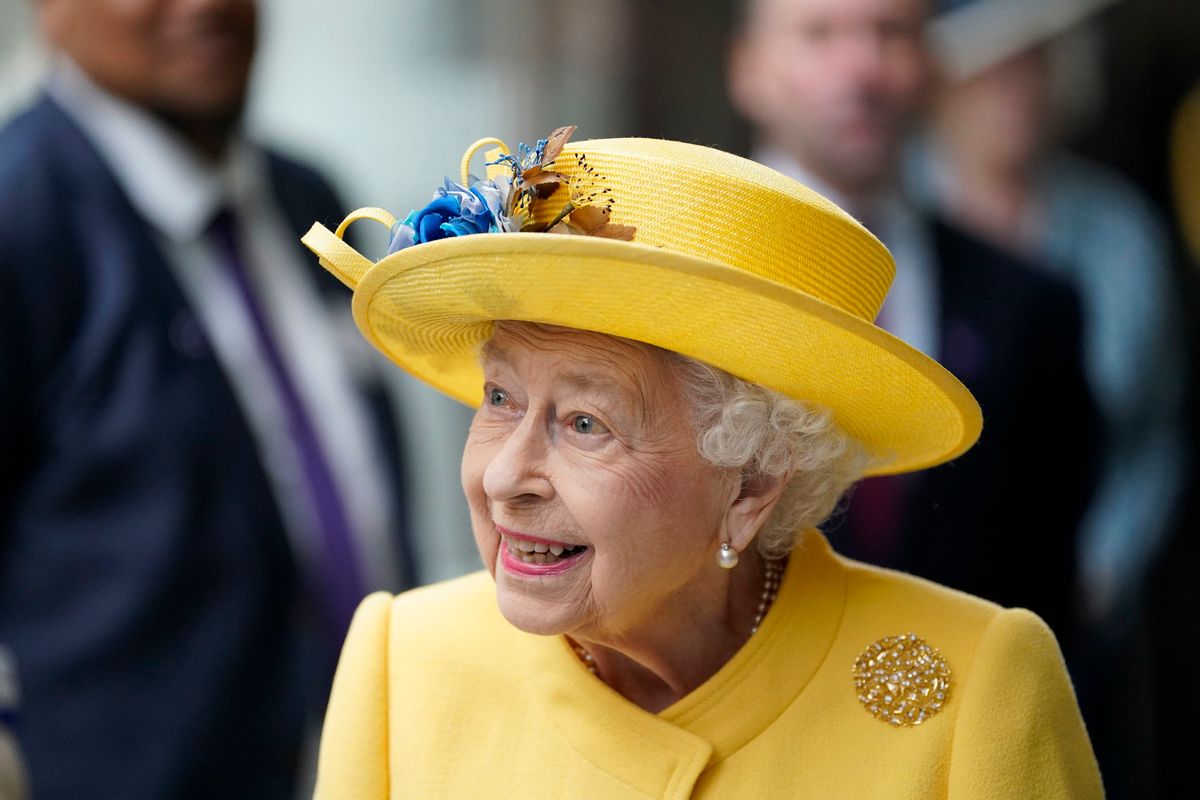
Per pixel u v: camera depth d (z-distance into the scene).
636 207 7.16
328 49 21.69
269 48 21.48
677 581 7.55
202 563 14.66
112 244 14.94
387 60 21.77
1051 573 17.62
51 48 15.57
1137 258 20.80
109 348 14.61
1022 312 17.67
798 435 7.59
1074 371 17.86
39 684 14.33
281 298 16.38
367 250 21.42
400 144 21.83
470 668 8.26
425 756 8.08
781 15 18.33
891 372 7.15
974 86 19.27
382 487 16.45
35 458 14.55
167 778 14.31
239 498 15.02
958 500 16.69
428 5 21.73
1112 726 20.58
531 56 21.58
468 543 20.86
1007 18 19.31
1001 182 19.73
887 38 18.14
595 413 7.27
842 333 6.86
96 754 14.25
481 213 7.20
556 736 7.96
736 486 7.58
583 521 7.26
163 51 15.38
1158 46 20.92
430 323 7.82
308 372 16.23
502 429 7.61
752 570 8.18
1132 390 20.91
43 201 14.66
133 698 14.32
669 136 21.09
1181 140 21.06
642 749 7.77
